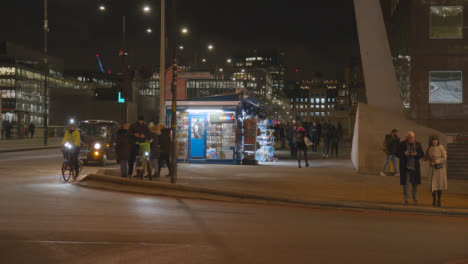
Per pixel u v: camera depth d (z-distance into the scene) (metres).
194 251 6.40
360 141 18.62
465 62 26.94
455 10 27.06
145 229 7.91
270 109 27.83
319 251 6.67
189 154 22.03
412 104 27.42
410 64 27.53
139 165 16.03
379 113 19.03
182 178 15.61
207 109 21.78
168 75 22.59
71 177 16.56
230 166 20.73
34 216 8.91
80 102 66.12
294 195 12.26
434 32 27.33
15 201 10.79
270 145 24.64
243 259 6.04
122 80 25.28
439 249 7.04
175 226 8.26
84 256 6.01
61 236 7.20
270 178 16.00
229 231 7.96
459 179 18.61
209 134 21.92
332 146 27.86
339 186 14.38
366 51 21.00
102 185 14.04
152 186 13.27
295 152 26.56
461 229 9.01
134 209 10.09
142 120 15.27
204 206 10.95
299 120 26.84
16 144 42.41
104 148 21.53
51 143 47.09
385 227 8.98
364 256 6.45
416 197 11.62
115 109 66.38
